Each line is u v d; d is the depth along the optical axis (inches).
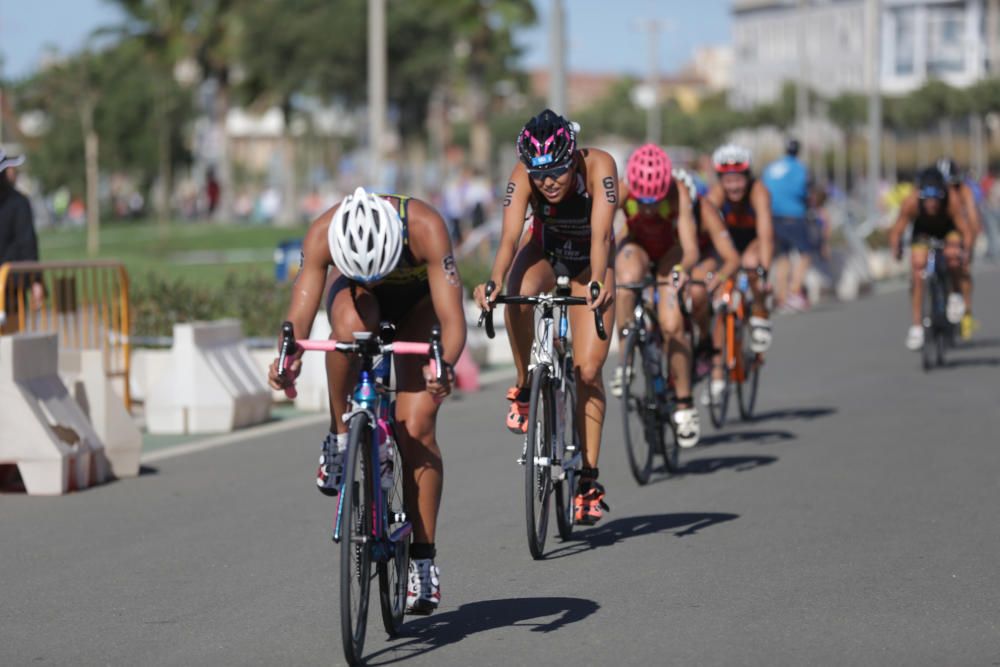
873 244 3464.6
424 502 672.4
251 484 1089.4
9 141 4387.3
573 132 837.2
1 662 651.5
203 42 6574.8
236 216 7662.4
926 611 714.8
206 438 1311.5
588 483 892.6
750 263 1359.5
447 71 6038.4
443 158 7460.6
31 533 925.8
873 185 3900.1
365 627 653.3
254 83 6294.3
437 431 1327.5
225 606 744.3
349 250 623.5
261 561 844.0
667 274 1105.4
